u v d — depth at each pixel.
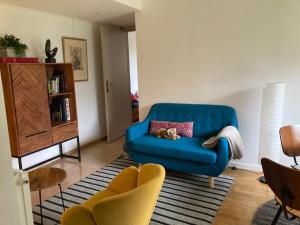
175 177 3.10
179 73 3.57
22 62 2.89
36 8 3.33
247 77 3.15
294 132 2.40
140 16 3.68
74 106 3.60
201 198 2.60
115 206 1.32
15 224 0.92
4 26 3.07
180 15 3.42
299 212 1.61
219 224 2.18
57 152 3.89
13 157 2.91
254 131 3.21
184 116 3.44
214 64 3.32
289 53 2.89
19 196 1.25
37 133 3.04
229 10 3.12
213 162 2.68
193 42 3.40
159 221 2.24
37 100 3.02
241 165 3.31
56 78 3.47
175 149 2.85
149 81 3.81
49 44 3.31
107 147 4.44
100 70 4.70
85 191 2.81
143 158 3.11
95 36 4.52
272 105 2.77
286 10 2.83
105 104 4.61
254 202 2.50
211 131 3.23
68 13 3.67
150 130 3.48
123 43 5.05
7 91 2.74
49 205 2.53
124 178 1.92
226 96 3.32
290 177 1.43
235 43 3.15
